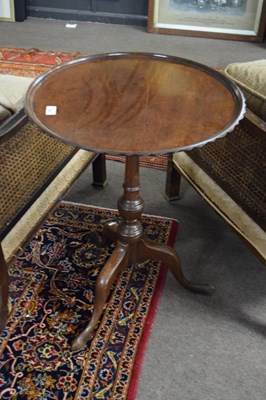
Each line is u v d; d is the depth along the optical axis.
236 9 2.97
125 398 1.14
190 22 3.08
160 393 1.16
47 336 1.27
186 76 1.22
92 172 1.89
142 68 1.26
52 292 1.40
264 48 2.99
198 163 1.45
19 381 1.17
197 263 1.52
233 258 1.54
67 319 1.32
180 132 0.99
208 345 1.27
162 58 1.31
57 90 1.14
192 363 1.23
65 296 1.39
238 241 1.61
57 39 3.02
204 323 1.33
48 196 1.33
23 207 1.21
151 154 0.92
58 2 3.25
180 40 3.07
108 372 1.19
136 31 3.18
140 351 1.24
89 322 1.28
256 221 1.23
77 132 0.98
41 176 1.29
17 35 3.06
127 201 1.24
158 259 1.37
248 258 1.54
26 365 1.20
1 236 1.13
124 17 3.23
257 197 1.21
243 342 1.29
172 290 1.43
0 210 1.12
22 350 1.24
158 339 1.28
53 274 1.46
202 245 1.59
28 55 2.79
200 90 1.16
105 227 1.50
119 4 3.19
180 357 1.24
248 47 3.00
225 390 1.17
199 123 1.02
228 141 1.27
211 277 1.48
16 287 1.41
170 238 1.60
